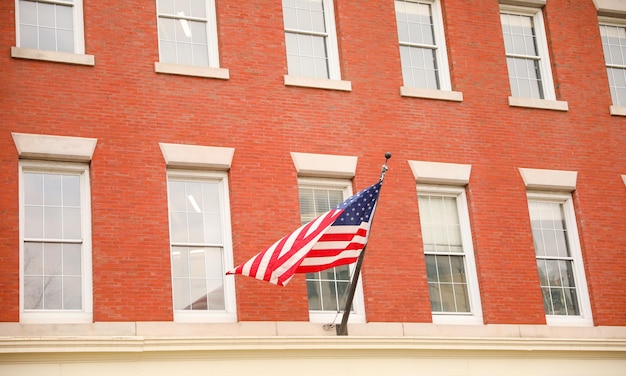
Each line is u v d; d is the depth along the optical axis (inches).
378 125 766.5
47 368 612.1
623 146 850.8
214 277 693.3
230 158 709.3
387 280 730.2
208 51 743.1
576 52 863.1
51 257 652.7
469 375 730.2
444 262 767.7
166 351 642.2
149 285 660.1
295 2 785.6
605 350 774.5
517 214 791.7
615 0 888.3
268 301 689.6
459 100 799.7
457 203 788.0
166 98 704.4
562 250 812.0
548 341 756.0
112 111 685.3
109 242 658.2
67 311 645.3
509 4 854.5
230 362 660.7
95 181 666.8
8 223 635.5
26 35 690.8
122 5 713.0
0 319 616.1
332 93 758.5
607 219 822.5
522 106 821.9
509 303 764.6
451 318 751.7
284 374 673.0
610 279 807.1
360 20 789.9
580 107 845.8
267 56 747.4
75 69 684.1
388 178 756.0
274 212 711.7
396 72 788.0
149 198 677.9
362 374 695.7
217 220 707.4
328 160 738.8
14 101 660.7
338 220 665.0
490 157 796.6
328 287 722.2
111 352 627.8
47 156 660.1
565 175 817.5
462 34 823.7
